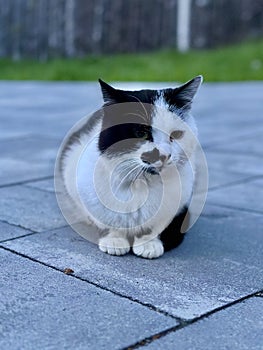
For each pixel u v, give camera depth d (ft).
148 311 1.63
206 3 11.22
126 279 1.86
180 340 1.48
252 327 1.56
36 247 2.13
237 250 2.19
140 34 11.29
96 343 1.44
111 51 11.30
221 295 1.77
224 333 1.52
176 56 10.44
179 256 2.11
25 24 11.23
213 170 3.52
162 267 1.99
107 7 11.08
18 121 5.14
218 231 2.41
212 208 2.74
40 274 1.88
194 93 2.09
